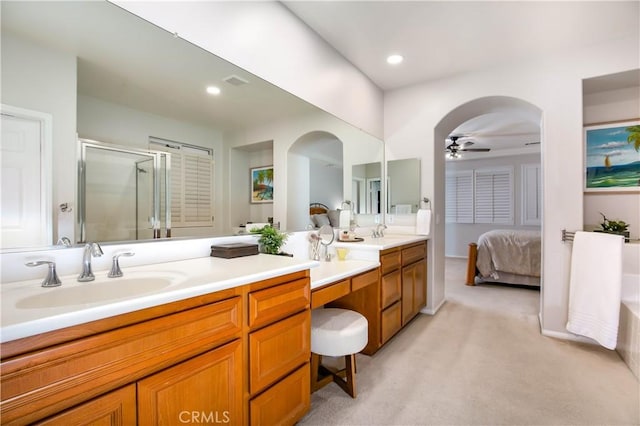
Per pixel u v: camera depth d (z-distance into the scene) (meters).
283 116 2.18
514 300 3.76
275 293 1.33
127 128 1.41
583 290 2.39
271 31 2.00
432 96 3.29
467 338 2.60
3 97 1.06
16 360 0.69
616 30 2.36
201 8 1.60
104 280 1.18
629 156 2.73
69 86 1.22
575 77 2.62
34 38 1.13
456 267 6.08
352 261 2.29
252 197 2.01
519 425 1.53
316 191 2.56
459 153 6.66
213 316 1.09
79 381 0.78
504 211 6.90
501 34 2.41
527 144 6.08
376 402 1.71
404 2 2.03
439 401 1.72
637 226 2.70
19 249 1.10
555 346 2.44
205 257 1.68
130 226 1.42
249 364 1.22
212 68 1.71
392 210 3.54
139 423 0.89
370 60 2.84
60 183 1.20
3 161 1.06
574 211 2.61
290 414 1.41
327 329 1.72
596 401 1.72
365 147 3.21
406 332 2.74
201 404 1.05
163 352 0.95
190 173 1.67
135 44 1.41
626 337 2.15
